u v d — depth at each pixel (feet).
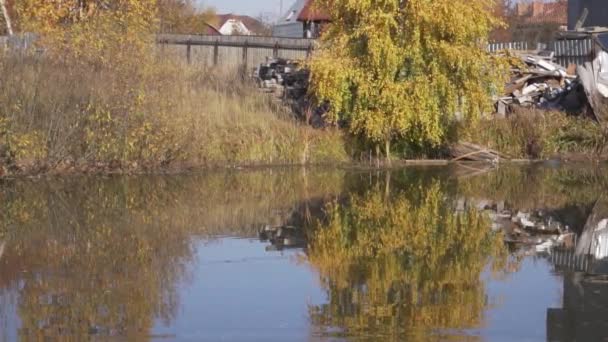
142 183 67.15
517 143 89.86
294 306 32.94
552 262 40.81
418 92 77.05
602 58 95.50
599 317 31.58
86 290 34.88
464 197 62.64
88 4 89.25
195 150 76.64
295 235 47.37
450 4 75.72
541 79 100.32
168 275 37.68
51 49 74.02
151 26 87.76
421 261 40.88
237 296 34.37
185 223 50.44
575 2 139.03
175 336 29.27
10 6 104.12
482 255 42.34
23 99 67.21
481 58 77.71
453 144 86.02
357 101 78.79
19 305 32.60
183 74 85.05
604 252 43.29
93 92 70.44
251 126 81.51
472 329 30.12
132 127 72.33
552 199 62.03
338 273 38.47
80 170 71.20
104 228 48.29
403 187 67.82
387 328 30.12
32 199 58.08
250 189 65.26
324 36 82.17
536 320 31.14
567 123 91.30
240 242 45.24
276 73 96.32
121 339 28.91
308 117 85.20
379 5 77.51
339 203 59.06
